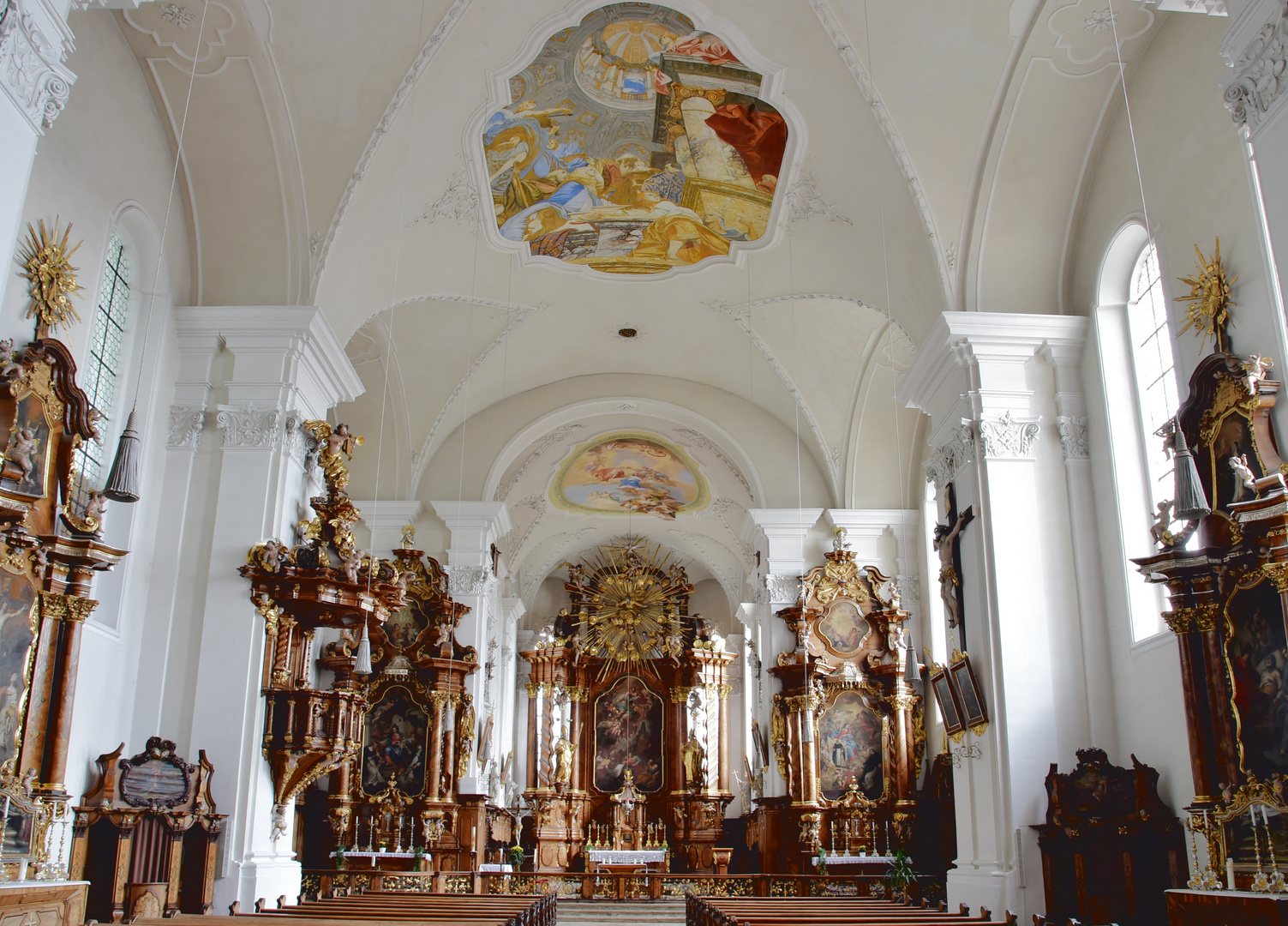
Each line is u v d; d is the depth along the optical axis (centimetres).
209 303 1340
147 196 1237
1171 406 1181
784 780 1981
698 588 3222
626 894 2062
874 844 1911
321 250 1335
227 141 1278
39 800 928
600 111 1429
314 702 1241
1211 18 1071
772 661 2058
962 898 1245
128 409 1220
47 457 992
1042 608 1238
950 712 1320
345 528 1295
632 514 2745
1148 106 1186
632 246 1744
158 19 1155
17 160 662
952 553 1362
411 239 1524
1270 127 654
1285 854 871
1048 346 1315
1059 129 1266
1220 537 977
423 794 1900
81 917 797
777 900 1407
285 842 1263
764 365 2031
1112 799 1096
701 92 1380
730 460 2295
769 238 1631
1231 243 1029
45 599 977
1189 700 984
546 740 2767
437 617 1983
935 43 1206
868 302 1589
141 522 1230
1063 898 1112
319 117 1270
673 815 2741
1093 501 1273
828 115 1341
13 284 974
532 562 2977
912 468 2081
